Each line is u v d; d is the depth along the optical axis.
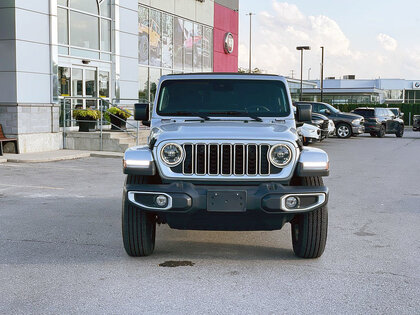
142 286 4.73
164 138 5.20
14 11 15.77
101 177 11.89
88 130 18.23
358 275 5.09
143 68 25.12
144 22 24.94
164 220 5.48
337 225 7.32
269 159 5.14
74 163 14.64
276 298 4.46
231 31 34.44
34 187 10.40
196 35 30.05
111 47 21.11
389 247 6.15
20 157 14.99
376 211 8.37
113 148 17.30
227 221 5.21
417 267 5.37
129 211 5.40
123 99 21.06
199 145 5.14
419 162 16.31
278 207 5.02
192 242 6.36
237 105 6.45
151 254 5.78
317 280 4.94
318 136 21.28
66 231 6.82
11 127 16.08
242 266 5.37
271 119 6.30
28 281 4.86
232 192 5.01
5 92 16.09
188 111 6.42
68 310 4.16
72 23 19.00
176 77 6.65
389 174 13.20
